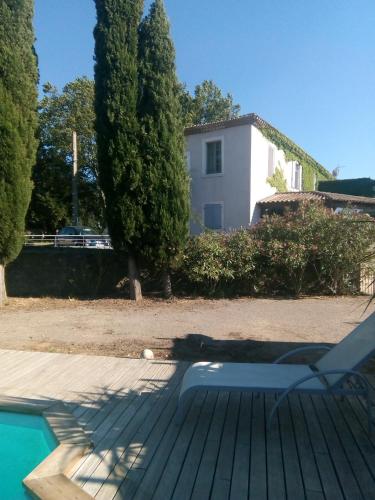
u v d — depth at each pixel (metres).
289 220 12.98
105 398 4.73
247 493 2.97
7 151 10.48
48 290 13.41
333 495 2.94
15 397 4.70
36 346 7.14
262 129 21.14
